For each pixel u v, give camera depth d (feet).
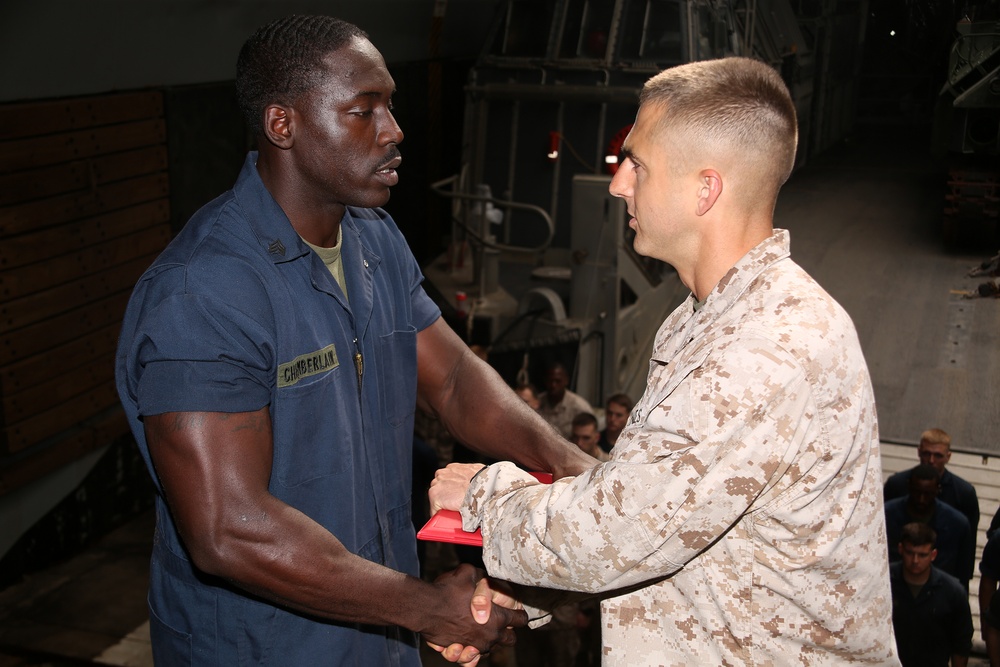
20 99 13.52
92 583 14.89
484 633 4.72
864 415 3.80
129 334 4.40
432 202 23.39
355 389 4.83
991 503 8.90
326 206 4.64
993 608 8.93
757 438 3.54
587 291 14.37
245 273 4.33
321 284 4.62
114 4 13.89
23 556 14.87
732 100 3.75
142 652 13.16
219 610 4.66
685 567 3.90
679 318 4.20
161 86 15.84
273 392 4.42
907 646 9.20
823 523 3.74
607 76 16.25
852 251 8.96
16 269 13.75
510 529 4.08
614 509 3.71
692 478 3.58
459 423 5.70
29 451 14.42
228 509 4.11
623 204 14.14
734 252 3.91
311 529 4.25
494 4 25.17
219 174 17.19
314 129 4.38
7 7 12.31
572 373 14.32
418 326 5.69
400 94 21.45
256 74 4.43
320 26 4.43
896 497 9.14
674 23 15.93
